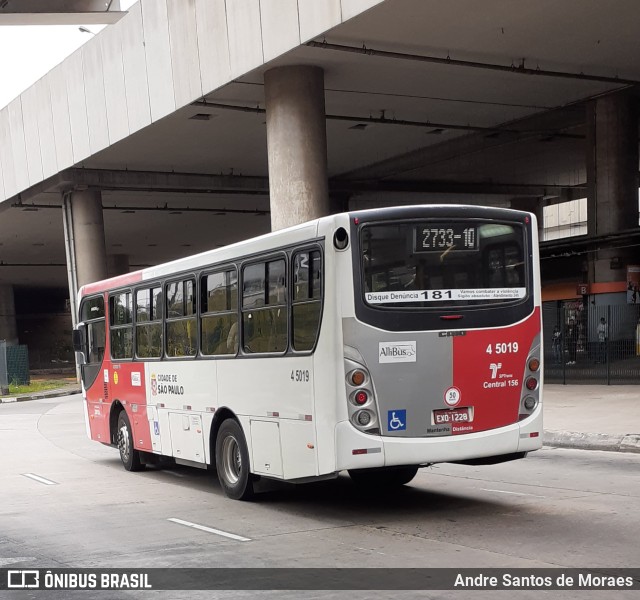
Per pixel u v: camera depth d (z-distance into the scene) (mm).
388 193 47219
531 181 47562
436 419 9031
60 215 48000
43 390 41406
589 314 25562
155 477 13727
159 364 13078
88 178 38156
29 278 81375
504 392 9375
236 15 24562
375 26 21766
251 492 10719
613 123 30406
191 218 52188
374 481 11414
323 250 9000
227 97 27344
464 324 9211
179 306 12445
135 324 14070
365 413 8773
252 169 40469
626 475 11477
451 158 38625
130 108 30938
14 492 12555
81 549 8305
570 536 7879
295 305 9477
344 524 8992
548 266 33906
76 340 16484
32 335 98125
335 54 23703
